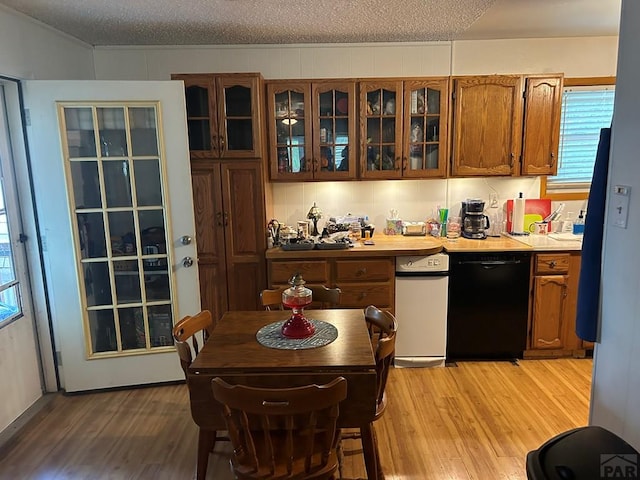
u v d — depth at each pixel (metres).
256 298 3.49
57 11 2.70
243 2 2.61
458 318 3.34
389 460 2.32
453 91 3.46
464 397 2.92
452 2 2.68
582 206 3.88
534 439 2.48
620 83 1.65
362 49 3.66
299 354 1.95
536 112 3.46
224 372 1.84
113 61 3.63
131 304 3.07
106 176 2.91
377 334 3.05
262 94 3.37
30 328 2.94
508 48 3.64
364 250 3.28
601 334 1.80
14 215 2.82
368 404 1.84
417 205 3.90
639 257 1.56
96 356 3.04
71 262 2.91
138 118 2.91
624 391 1.67
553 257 3.28
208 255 3.44
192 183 3.35
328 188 3.88
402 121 3.48
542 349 3.41
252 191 3.38
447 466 2.27
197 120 3.32
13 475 2.26
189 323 2.22
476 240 3.54
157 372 3.14
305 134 3.50
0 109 2.71
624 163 1.63
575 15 3.01
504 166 3.55
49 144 2.77
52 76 3.05
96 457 2.39
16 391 2.77
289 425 1.60
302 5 2.68
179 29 3.16
